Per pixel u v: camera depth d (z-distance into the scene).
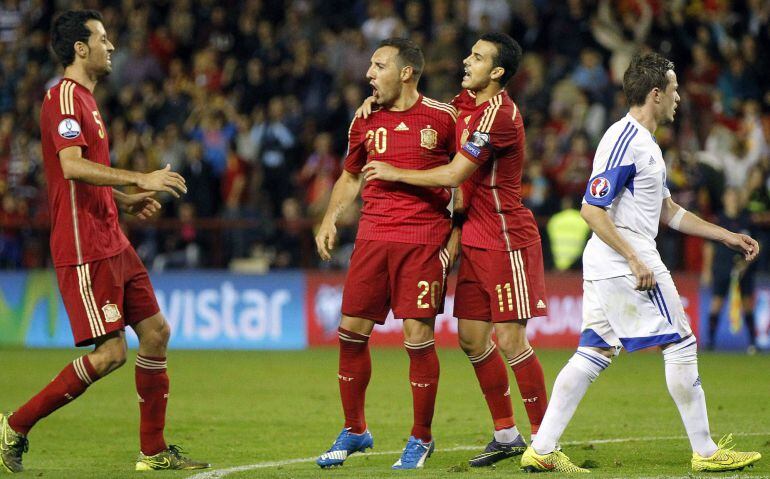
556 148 60.88
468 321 25.23
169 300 60.50
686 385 22.61
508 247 24.69
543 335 57.78
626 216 22.77
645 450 26.77
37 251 63.66
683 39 69.00
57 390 23.72
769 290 55.97
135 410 35.88
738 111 65.56
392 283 24.56
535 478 21.78
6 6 85.88
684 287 57.22
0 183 66.69
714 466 22.69
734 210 55.16
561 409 22.78
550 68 66.88
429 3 72.06
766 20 69.56
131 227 62.00
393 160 24.45
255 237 62.31
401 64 24.23
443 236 24.67
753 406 35.59
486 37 24.59
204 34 75.81
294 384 43.00
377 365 49.44
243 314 60.06
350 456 26.94
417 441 24.72
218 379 44.72
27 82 74.75
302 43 70.50
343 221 61.19
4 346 60.66
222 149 66.62
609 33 67.50
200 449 28.41
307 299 59.78
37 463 26.52
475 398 38.47
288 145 66.12
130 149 65.75
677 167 57.81
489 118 23.97
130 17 75.94
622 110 62.59
